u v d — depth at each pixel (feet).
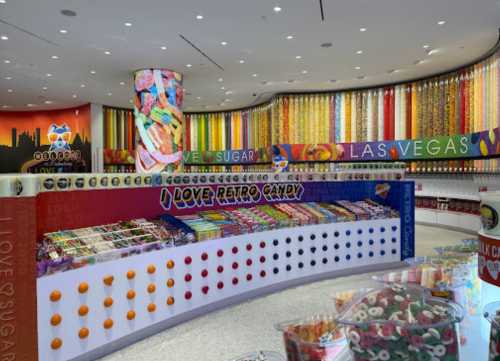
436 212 32.27
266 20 22.29
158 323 10.61
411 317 3.14
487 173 27.50
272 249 14.34
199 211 14.47
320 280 15.89
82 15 21.42
